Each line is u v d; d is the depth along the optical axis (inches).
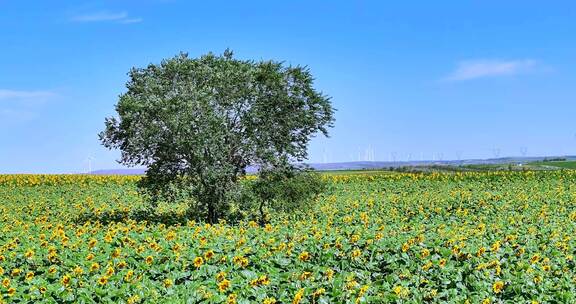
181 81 1193.4
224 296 484.1
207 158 1152.8
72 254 656.4
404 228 852.0
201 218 1210.6
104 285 533.6
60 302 502.0
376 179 2116.1
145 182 1233.4
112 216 1263.5
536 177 2044.8
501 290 548.4
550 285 555.2
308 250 665.0
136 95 1196.5
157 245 679.7
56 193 1747.0
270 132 1195.9
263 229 856.9
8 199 1611.7
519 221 970.1
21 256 653.3
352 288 524.7
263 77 1203.9
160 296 501.0
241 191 1179.9
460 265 622.2
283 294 506.0
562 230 872.3
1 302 497.7
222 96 1179.3
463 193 1517.0
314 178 1222.9
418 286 555.8
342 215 1257.4
